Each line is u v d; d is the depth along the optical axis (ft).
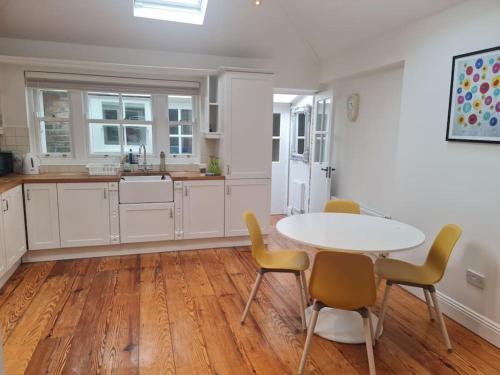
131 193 12.66
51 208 11.97
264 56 14.74
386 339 8.07
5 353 7.30
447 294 9.11
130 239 12.91
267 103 13.67
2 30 11.98
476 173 8.20
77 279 10.91
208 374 6.81
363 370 7.04
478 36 8.09
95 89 13.66
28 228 11.84
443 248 7.80
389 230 8.30
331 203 10.69
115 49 13.33
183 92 14.61
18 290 10.10
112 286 10.48
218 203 13.70
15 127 12.98
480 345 7.88
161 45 13.47
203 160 14.93
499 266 7.76
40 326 8.29
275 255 9.11
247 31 13.12
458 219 8.73
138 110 14.53
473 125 8.20
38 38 12.50
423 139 9.73
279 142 19.56
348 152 14.73
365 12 10.72
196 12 12.69
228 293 10.19
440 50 9.13
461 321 8.65
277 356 7.39
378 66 11.65
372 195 13.24
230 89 13.17
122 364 7.03
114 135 14.46
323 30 12.67
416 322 8.79
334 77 14.34
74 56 13.00
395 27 10.69
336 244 7.25
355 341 7.88
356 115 14.05
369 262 6.15
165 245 13.58
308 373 6.92
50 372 6.78
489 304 8.01
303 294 8.90
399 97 11.70
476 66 8.07
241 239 14.43
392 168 12.10
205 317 8.85
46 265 11.98
